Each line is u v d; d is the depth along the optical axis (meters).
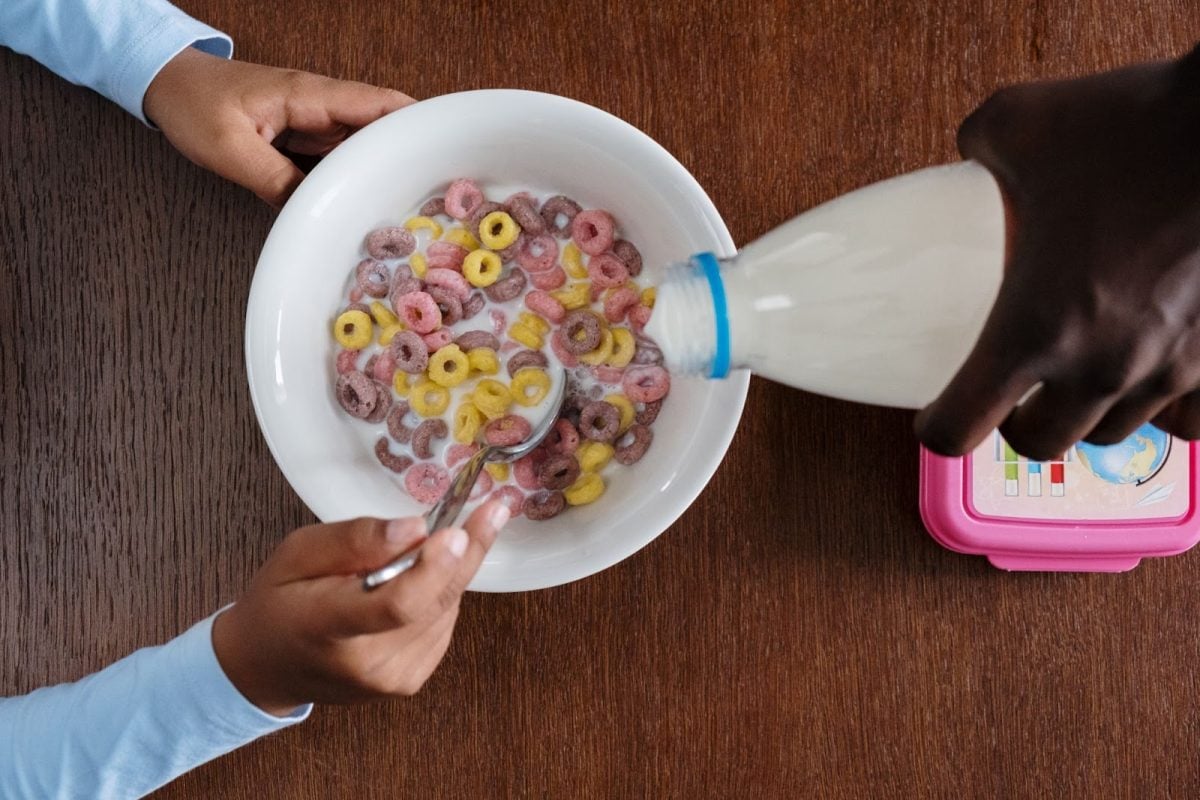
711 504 0.79
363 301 0.74
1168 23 0.78
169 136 0.73
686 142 0.78
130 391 0.77
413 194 0.73
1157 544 0.76
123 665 0.73
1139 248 0.39
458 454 0.72
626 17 0.77
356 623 0.50
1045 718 0.80
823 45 0.78
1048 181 0.41
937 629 0.79
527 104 0.65
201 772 0.78
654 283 0.73
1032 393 0.45
